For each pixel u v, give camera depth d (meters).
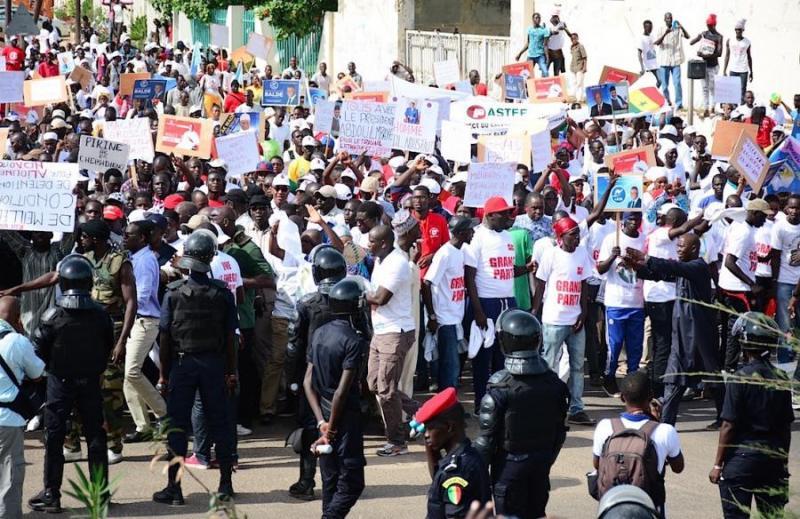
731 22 31.47
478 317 13.49
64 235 13.50
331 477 9.69
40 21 49.88
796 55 30.11
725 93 25.81
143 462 12.12
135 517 10.53
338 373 9.64
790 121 27.34
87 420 10.43
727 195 17.56
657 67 31.50
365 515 10.75
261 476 11.77
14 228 12.81
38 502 10.56
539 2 37.12
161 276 12.56
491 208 13.66
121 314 12.06
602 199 14.66
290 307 13.34
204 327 10.61
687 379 12.73
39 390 10.62
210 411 10.71
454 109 20.95
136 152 18.05
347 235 14.23
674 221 14.45
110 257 11.98
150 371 13.21
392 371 12.17
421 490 11.43
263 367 13.47
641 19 33.69
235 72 39.06
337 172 18.19
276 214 13.55
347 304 9.74
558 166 18.28
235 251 13.02
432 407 7.77
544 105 21.11
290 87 25.59
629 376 8.65
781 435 9.20
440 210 15.75
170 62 38.41
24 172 12.80
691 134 22.59
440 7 44.28
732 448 9.23
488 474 8.02
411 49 42.47
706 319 12.70
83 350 10.30
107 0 60.38
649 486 8.40
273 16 47.16
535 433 8.69
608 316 14.58
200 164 18.64
